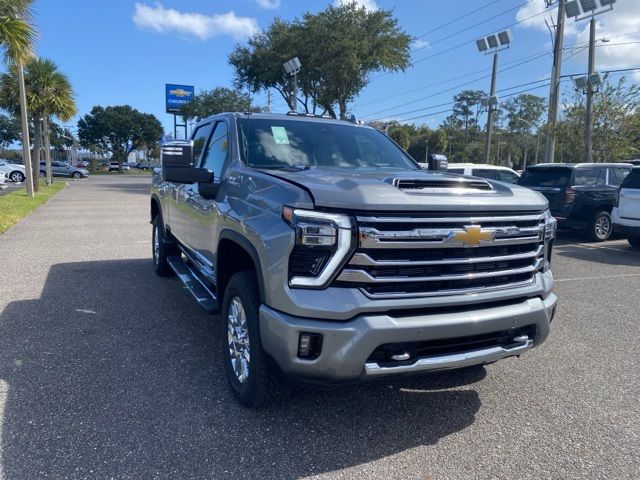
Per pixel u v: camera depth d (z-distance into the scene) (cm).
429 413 364
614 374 442
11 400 365
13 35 1487
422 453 315
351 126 511
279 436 327
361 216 287
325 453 311
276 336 296
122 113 9194
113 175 6756
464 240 304
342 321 287
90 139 9131
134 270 789
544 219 355
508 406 380
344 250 286
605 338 534
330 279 288
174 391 384
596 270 883
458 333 304
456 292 310
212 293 457
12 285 689
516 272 335
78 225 1335
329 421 347
